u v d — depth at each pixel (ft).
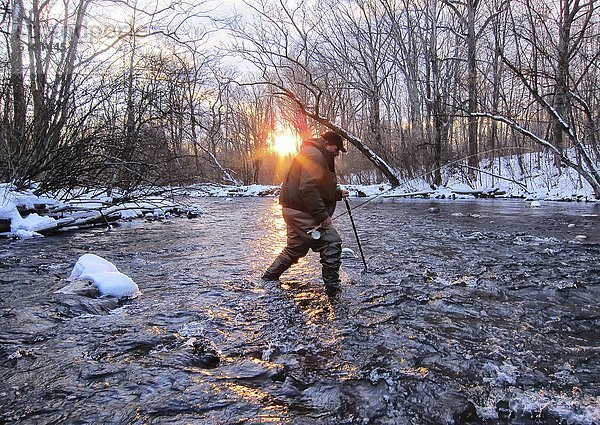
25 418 6.08
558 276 14.69
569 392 6.91
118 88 35.35
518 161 76.59
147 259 18.42
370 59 90.12
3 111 31.37
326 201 14.35
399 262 17.22
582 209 41.14
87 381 7.23
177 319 10.58
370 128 86.84
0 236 25.26
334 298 12.34
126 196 37.09
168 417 6.12
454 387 7.09
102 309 11.39
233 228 29.73
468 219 33.65
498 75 67.05
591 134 47.14
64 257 19.06
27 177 31.99
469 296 12.44
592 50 58.03
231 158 134.21
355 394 6.86
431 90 79.92
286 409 6.40
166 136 44.37
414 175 77.00
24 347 8.71
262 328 9.95
